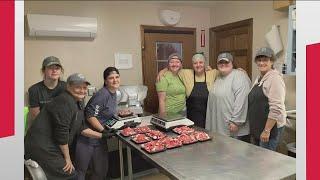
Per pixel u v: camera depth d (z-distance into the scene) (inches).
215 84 108.2
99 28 140.3
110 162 117.6
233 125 99.3
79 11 135.0
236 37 150.8
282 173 55.7
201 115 113.8
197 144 77.1
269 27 129.6
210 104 108.9
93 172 97.3
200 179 53.6
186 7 161.5
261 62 91.0
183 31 161.6
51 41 130.5
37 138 77.1
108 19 142.2
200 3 156.2
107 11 141.6
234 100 100.8
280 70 118.2
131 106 133.3
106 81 96.4
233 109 100.6
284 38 121.7
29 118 107.5
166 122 91.4
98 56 141.3
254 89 94.9
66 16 128.0
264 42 132.6
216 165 60.7
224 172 56.7
